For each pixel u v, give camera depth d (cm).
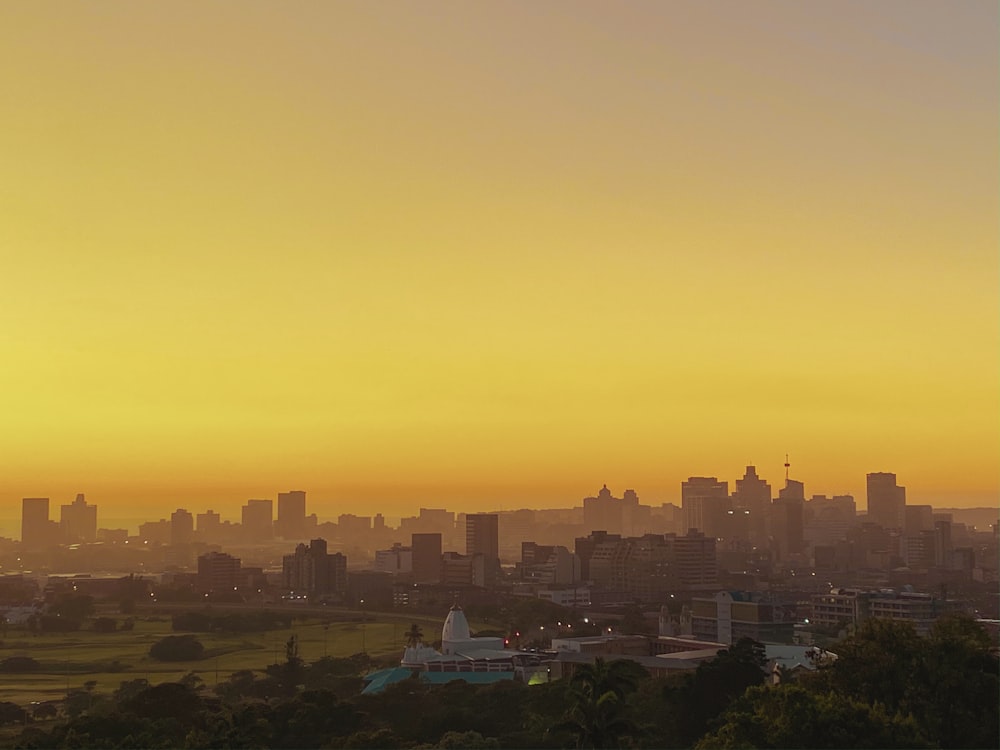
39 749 18275
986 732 14100
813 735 12325
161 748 17175
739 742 12838
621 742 14825
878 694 14738
